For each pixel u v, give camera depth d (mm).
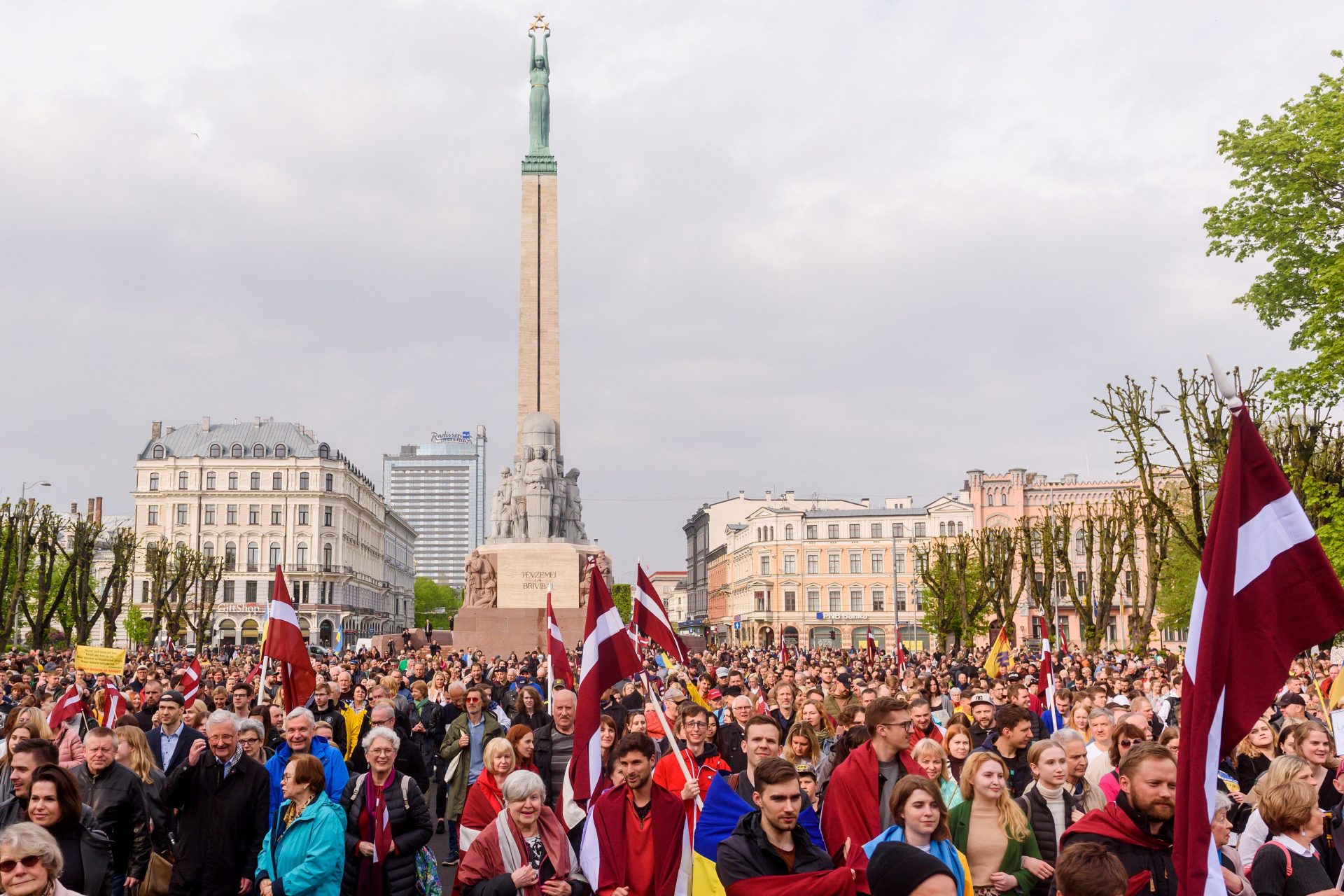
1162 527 50438
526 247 72062
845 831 10195
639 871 9906
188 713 17359
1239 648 7160
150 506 154375
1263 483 7344
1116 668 35156
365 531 180500
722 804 9258
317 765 10711
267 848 10625
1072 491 136000
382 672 34188
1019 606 119625
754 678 26281
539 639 62781
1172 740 12078
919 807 8508
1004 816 9672
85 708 18844
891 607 152000
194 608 119062
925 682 22094
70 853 9953
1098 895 6379
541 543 64750
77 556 66500
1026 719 12414
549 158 73062
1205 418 35312
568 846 10219
